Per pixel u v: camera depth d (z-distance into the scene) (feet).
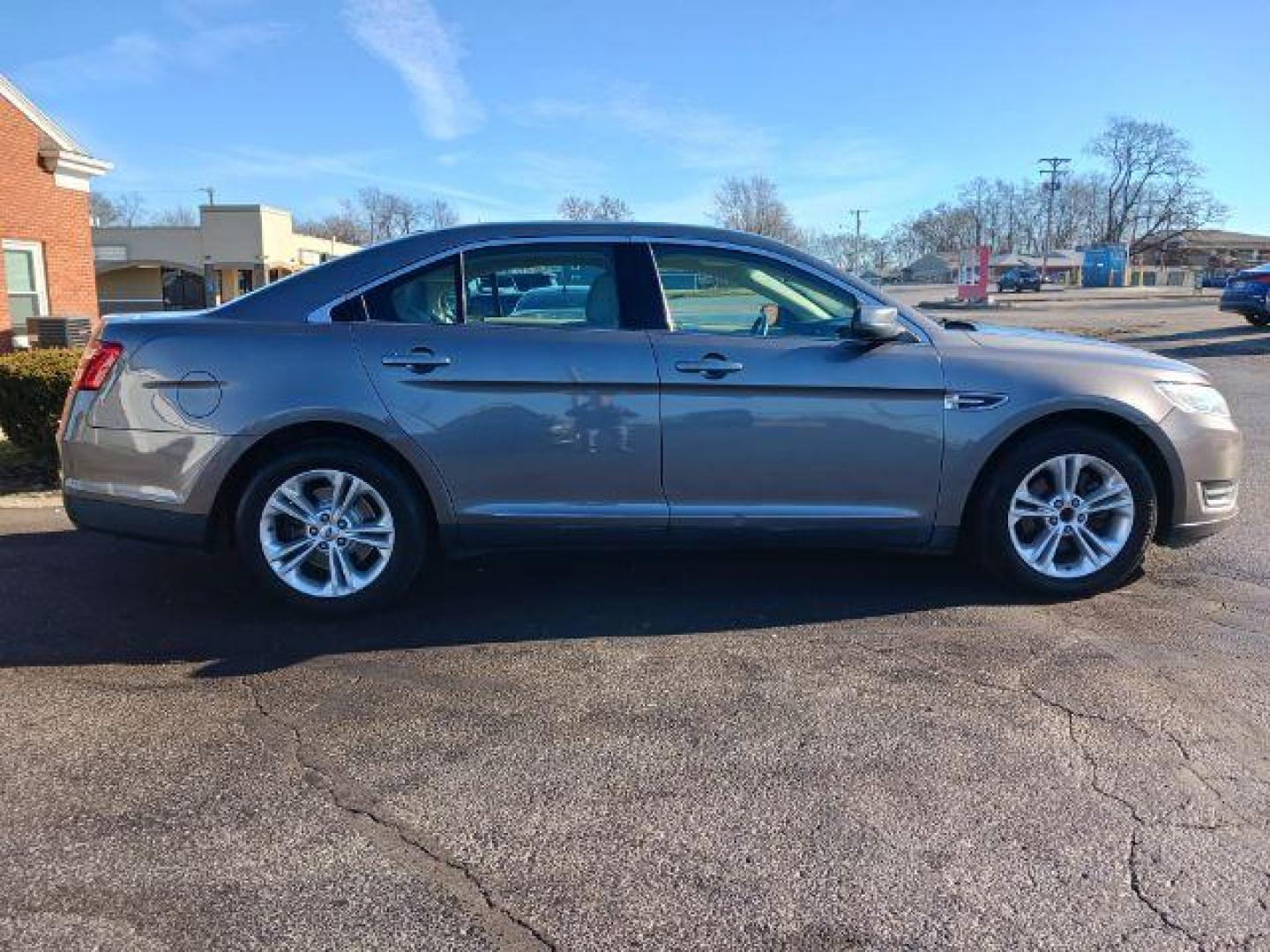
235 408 13.69
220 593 15.69
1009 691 12.02
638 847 8.89
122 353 13.87
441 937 7.73
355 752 10.59
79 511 14.23
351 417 13.76
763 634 13.93
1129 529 14.93
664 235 14.67
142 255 163.63
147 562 17.35
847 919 7.94
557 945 7.65
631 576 16.48
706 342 14.28
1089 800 9.62
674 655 13.20
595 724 11.23
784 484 14.39
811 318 14.76
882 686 12.19
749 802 9.61
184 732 11.03
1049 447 14.67
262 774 10.13
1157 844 8.91
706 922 7.91
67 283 60.54
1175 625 14.19
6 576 16.46
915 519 14.67
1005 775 10.09
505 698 11.89
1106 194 377.30
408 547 14.30
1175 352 55.62
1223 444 15.20
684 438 14.17
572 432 14.07
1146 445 15.14
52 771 10.16
